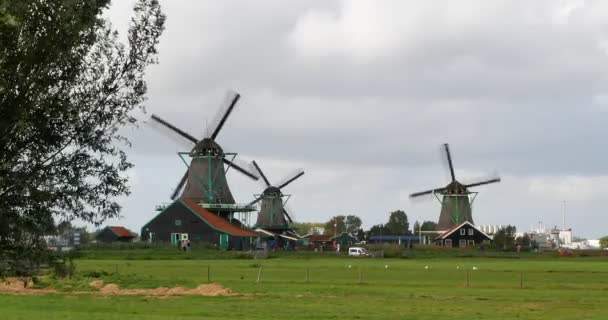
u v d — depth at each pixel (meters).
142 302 36.88
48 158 18.20
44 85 17.70
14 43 17.17
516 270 70.81
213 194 138.88
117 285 46.34
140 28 19.14
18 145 17.86
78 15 17.70
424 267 76.50
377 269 71.25
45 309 32.72
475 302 38.22
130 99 18.88
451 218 174.75
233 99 141.25
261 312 32.44
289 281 52.97
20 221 17.48
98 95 18.52
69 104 17.97
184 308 33.88
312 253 118.69
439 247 146.50
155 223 132.00
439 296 41.62
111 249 109.81
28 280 20.22
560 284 52.59
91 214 18.30
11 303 35.31
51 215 17.95
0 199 17.56
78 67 18.23
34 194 17.52
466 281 54.22
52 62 17.73
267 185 163.25
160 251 107.62
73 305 34.72
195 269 68.44
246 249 134.12
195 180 139.25
